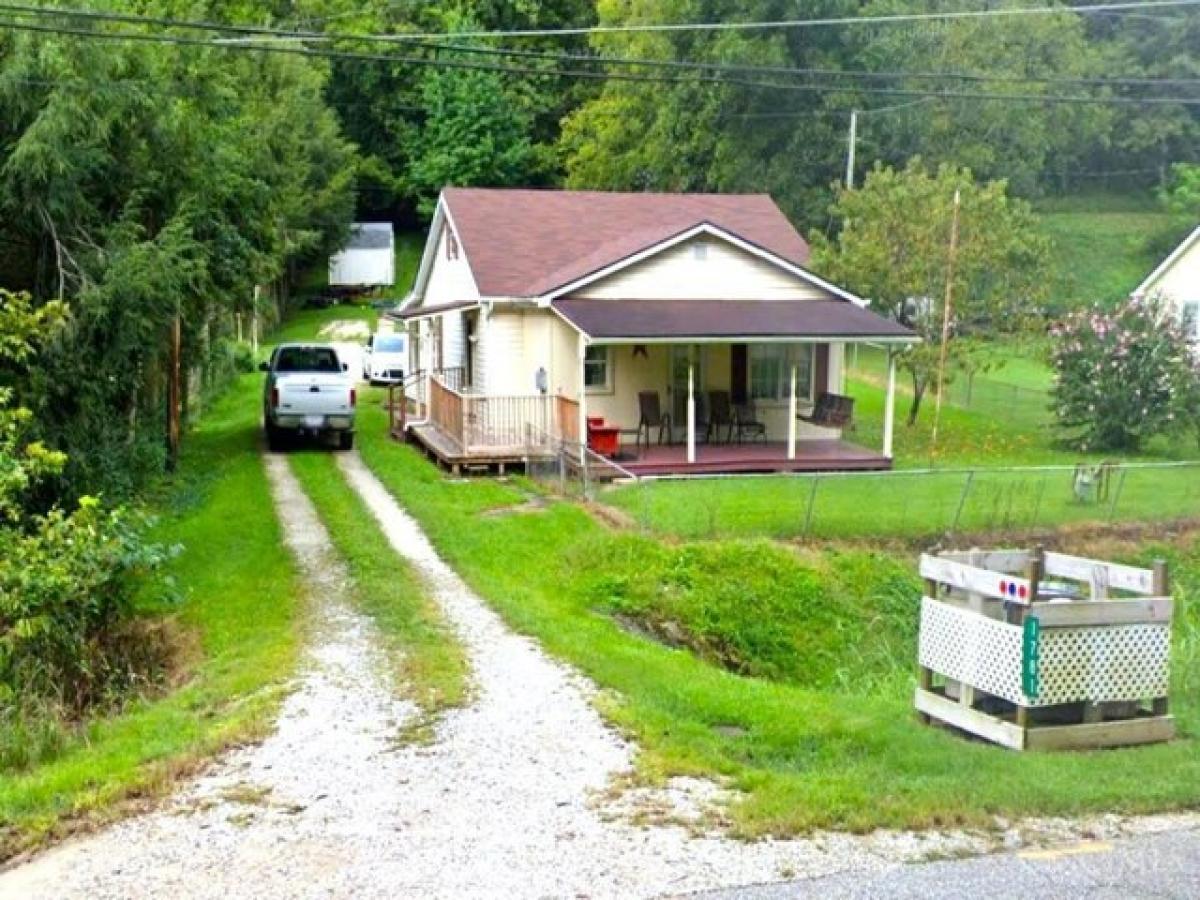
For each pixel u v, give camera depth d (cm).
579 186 5006
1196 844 575
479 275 2233
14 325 1211
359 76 6181
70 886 548
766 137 4341
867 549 1591
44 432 1373
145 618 1178
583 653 973
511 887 533
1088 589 941
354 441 2441
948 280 2319
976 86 4456
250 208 2188
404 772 696
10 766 761
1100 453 2378
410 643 1003
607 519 1598
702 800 641
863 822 598
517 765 705
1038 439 2525
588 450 1814
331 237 5497
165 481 1872
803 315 2055
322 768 707
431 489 1836
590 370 2180
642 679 903
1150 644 749
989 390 3114
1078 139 5916
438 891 531
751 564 1456
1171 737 757
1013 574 852
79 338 1397
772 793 640
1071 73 4994
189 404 2747
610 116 4822
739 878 536
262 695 865
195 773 705
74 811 645
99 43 1447
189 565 1342
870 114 4334
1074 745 734
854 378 3516
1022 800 622
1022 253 2542
